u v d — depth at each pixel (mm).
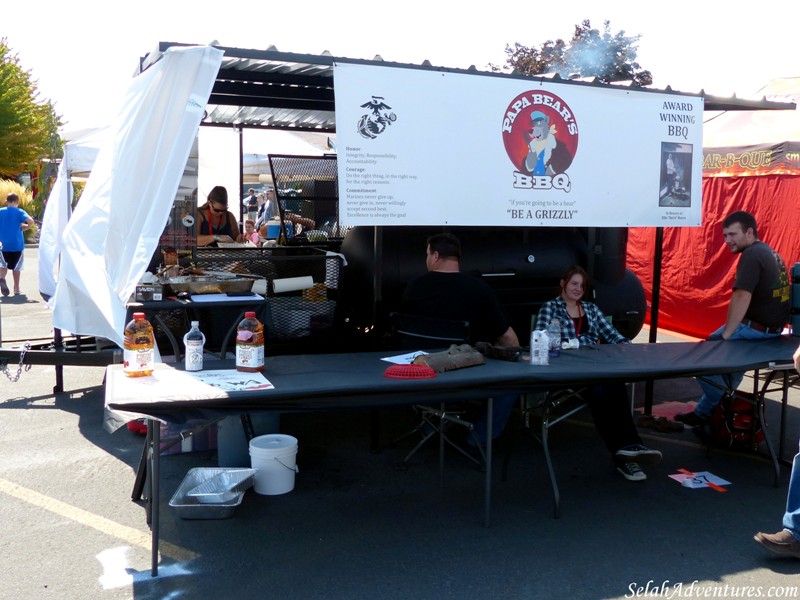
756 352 4578
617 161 5312
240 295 4523
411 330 4641
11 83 33500
